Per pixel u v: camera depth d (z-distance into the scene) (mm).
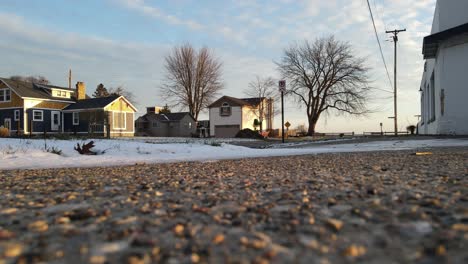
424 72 33812
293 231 2443
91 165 9203
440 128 20766
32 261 1937
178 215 3023
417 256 1895
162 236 2387
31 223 2791
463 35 19688
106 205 3549
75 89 43781
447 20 22297
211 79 53188
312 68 40344
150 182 5250
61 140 16875
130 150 13742
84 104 39156
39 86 38969
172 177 5871
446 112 20469
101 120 34938
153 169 7551
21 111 35812
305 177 5371
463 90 19844
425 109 33969
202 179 5512
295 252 2018
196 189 4492
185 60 52250
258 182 4988
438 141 16969
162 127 56906
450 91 20344
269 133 47688
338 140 22734
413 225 2475
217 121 52344
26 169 8281
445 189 3889
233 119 51094
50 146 13867
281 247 2111
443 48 20625
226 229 2547
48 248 2160
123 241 2291
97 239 2348
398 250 1997
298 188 4305
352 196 3635
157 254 2021
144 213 3137
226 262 1883
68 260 1947
